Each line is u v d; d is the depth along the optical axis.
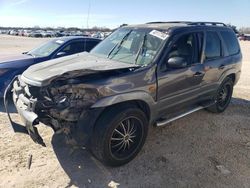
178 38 4.05
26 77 3.46
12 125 3.68
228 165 3.59
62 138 4.13
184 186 3.11
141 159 3.67
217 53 5.00
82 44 7.23
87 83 3.05
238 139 4.41
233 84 5.79
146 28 4.36
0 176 3.15
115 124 3.25
